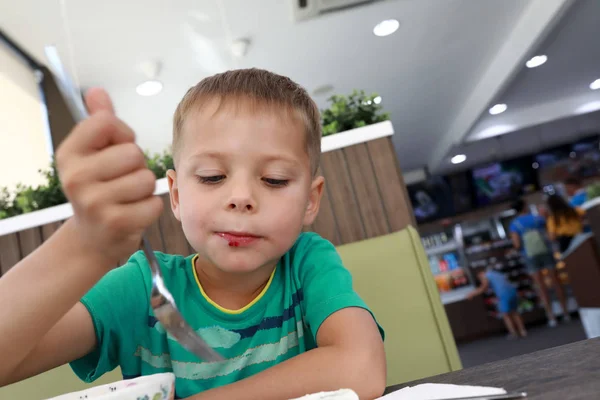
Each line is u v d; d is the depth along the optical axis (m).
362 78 4.86
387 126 1.77
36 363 0.55
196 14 3.40
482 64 5.16
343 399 0.39
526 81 5.69
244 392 0.48
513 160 9.04
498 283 6.50
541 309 7.30
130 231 0.39
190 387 0.69
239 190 0.57
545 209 8.04
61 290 0.42
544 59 5.12
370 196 1.74
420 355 1.14
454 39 4.50
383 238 1.26
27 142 3.62
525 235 6.58
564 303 6.46
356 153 1.76
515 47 4.60
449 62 4.95
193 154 0.60
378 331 0.61
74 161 0.36
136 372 0.72
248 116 0.60
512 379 0.42
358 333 0.57
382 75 4.89
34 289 0.42
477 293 7.00
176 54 3.83
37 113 3.77
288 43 3.98
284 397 0.48
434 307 1.18
